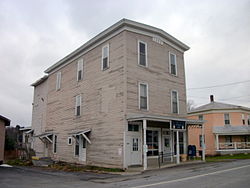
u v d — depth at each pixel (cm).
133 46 1780
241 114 3284
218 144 3119
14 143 3447
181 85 2141
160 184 933
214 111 3316
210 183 920
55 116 2534
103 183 1041
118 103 1692
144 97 1783
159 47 1986
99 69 1941
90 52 2088
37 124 2953
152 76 1869
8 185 1024
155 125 1822
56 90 2588
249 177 1035
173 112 2002
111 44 1855
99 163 1775
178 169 1445
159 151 1784
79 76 2205
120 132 1628
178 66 2158
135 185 941
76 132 2008
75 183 1064
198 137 3428
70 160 2153
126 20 1738
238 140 3272
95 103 1928
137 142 1666
